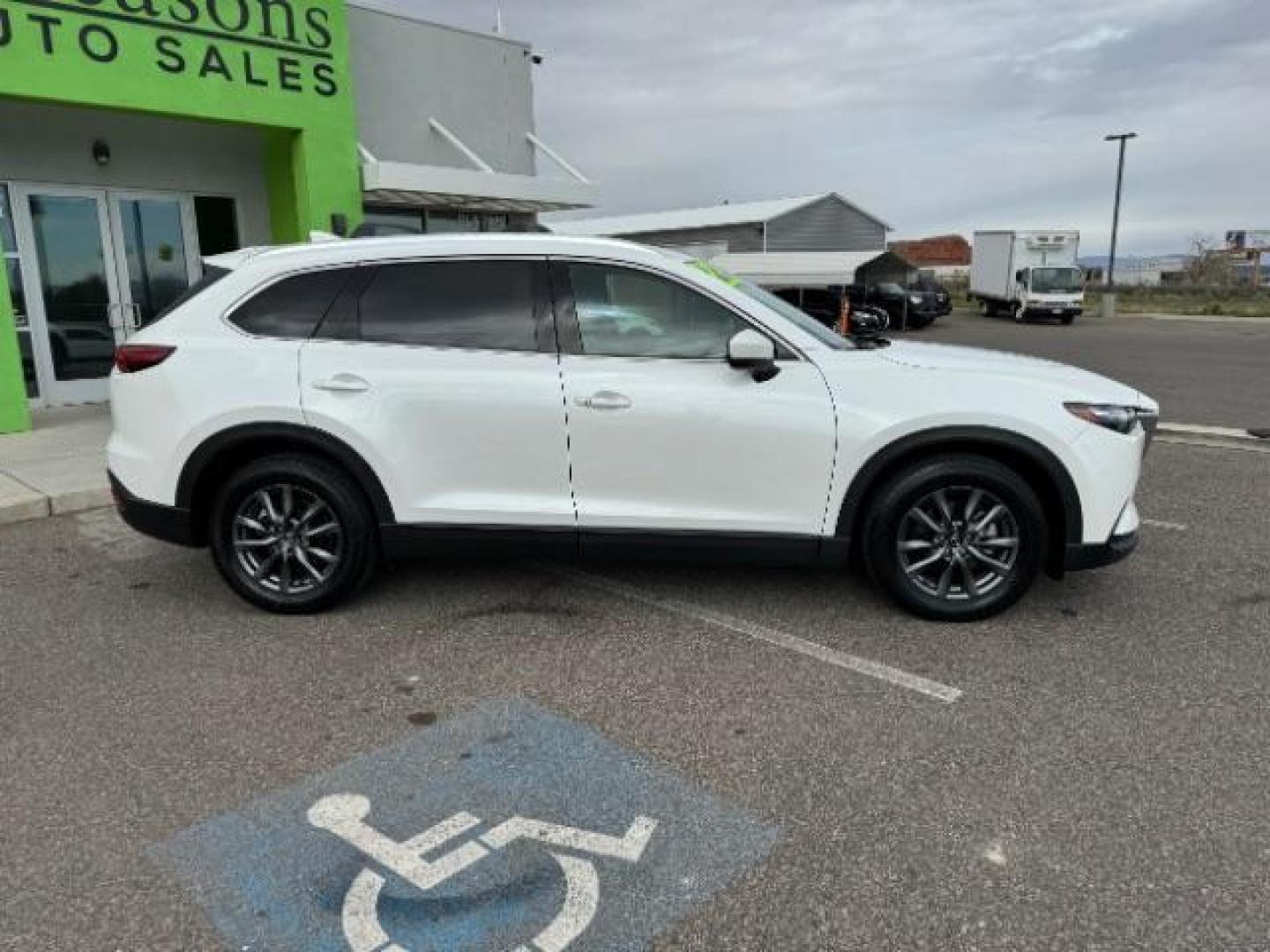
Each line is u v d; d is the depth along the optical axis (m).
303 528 4.47
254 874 2.62
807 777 3.09
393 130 11.87
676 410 4.12
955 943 2.34
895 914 2.45
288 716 3.54
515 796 2.99
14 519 6.27
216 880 2.60
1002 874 2.60
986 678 3.80
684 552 4.28
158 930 2.40
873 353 4.34
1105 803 2.92
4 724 3.49
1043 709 3.54
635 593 4.77
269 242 11.56
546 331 4.25
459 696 3.68
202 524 4.56
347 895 2.53
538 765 3.18
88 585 5.00
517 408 4.20
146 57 8.75
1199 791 2.99
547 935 2.38
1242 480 7.32
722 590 4.80
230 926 2.41
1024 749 3.25
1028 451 4.05
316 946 2.34
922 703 3.59
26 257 9.85
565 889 2.54
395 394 4.24
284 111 9.82
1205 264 58.47
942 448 4.18
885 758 3.20
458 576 5.04
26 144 9.65
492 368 4.22
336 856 2.70
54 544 5.76
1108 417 4.11
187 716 3.54
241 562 4.52
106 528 6.11
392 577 5.04
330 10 10.02
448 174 10.89
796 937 2.37
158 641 4.25
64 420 9.48
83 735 3.40
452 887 2.56
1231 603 4.62
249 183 11.28
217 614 4.57
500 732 3.40
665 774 3.12
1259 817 2.84
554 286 4.27
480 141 12.91
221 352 4.35
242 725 3.47
